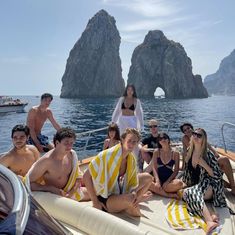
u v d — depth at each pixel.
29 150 4.91
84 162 7.07
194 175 5.12
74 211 3.44
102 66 173.25
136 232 2.96
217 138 25.23
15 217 1.35
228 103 109.75
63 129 4.16
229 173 5.37
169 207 4.80
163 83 175.00
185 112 58.06
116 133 6.43
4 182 1.65
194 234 4.01
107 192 4.20
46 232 1.50
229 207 4.80
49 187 4.01
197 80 178.88
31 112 6.92
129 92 7.51
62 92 175.88
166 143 5.51
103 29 175.88
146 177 4.51
